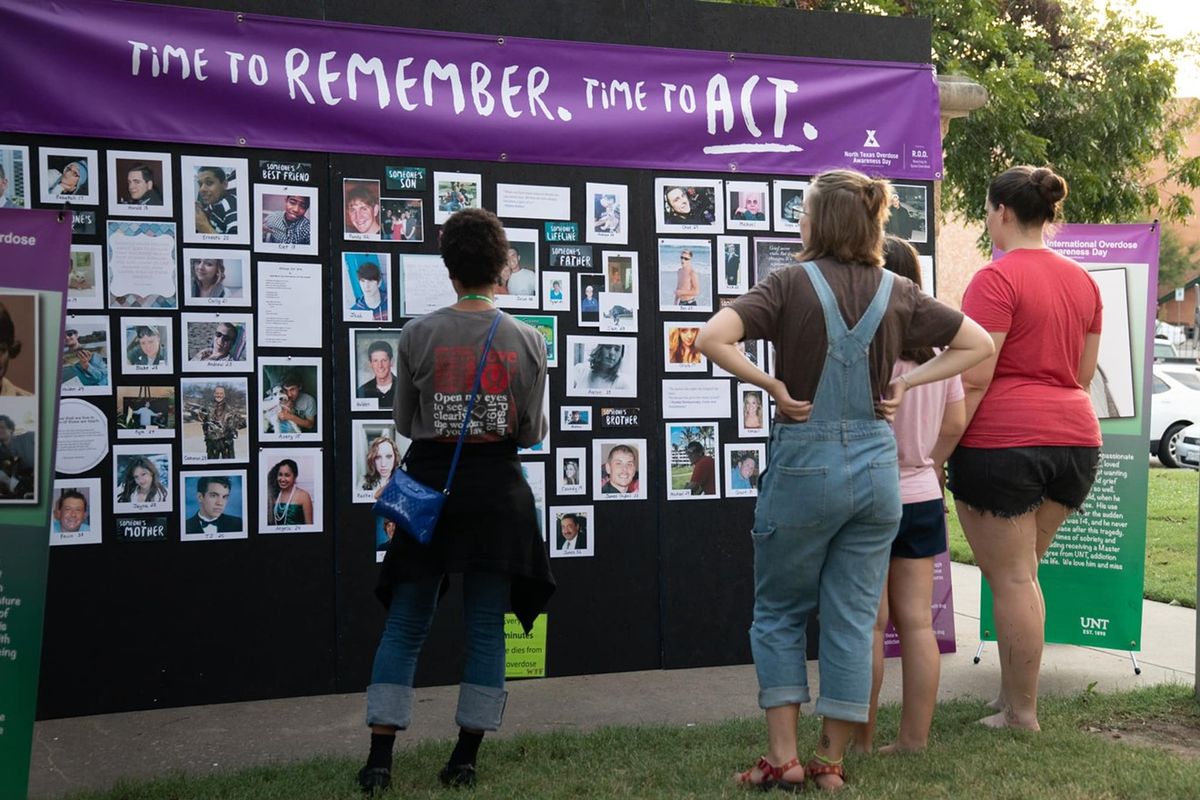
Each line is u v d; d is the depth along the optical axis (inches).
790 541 129.3
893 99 213.3
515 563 138.6
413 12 187.5
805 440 127.6
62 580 171.9
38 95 168.7
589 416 196.5
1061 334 160.2
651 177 200.1
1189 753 149.6
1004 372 160.9
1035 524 162.1
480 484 138.8
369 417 185.5
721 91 203.3
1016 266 160.9
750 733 157.8
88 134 171.0
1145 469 199.5
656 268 200.4
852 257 130.6
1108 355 201.9
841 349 127.1
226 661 179.6
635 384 199.0
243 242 179.3
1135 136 568.7
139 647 175.6
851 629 131.3
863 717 130.6
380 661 139.3
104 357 173.5
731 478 203.8
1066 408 159.3
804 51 209.3
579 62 195.8
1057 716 165.2
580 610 196.4
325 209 183.3
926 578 147.5
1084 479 162.6
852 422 127.9
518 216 192.9
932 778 135.6
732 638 204.5
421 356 140.0
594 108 196.7
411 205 187.5
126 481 174.7
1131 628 200.2
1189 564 311.1
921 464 146.9
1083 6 589.6
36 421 127.5
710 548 203.2
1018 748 147.1
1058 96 551.2
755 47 206.2
